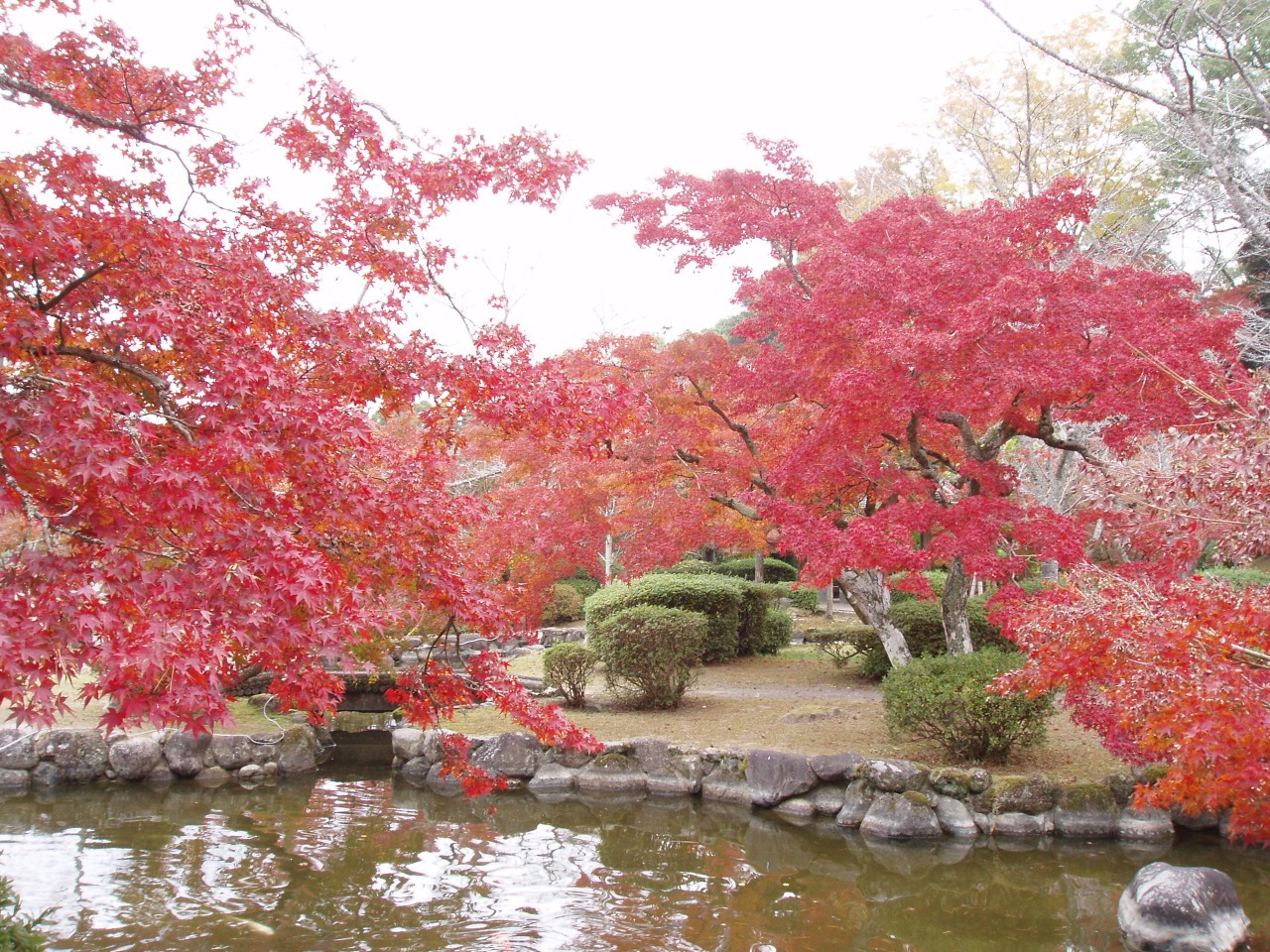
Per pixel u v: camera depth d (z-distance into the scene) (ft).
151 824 22.31
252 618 8.36
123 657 7.14
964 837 21.20
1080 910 16.93
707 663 43.29
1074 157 47.55
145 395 11.15
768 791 23.93
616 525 32.09
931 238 24.26
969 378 19.84
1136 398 20.61
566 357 29.32
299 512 10.72
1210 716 11.46
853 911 16.87
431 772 27.66
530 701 14.78
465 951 14.75
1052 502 36.24
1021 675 15.79
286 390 10.45
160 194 12.14
